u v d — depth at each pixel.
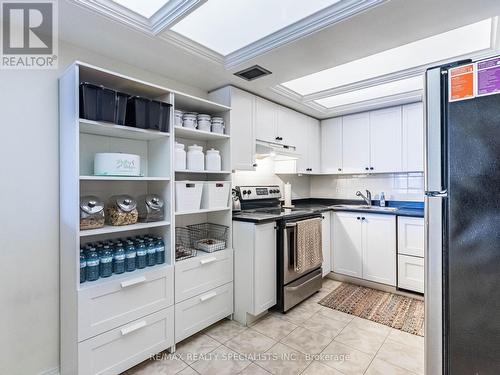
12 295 1.57
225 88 2.53
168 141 1.97
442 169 0.95
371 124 3.40
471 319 0.91
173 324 1.93
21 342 1.60
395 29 1.66
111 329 1.62
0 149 1.53
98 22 1.57
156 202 1.96
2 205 1.53
